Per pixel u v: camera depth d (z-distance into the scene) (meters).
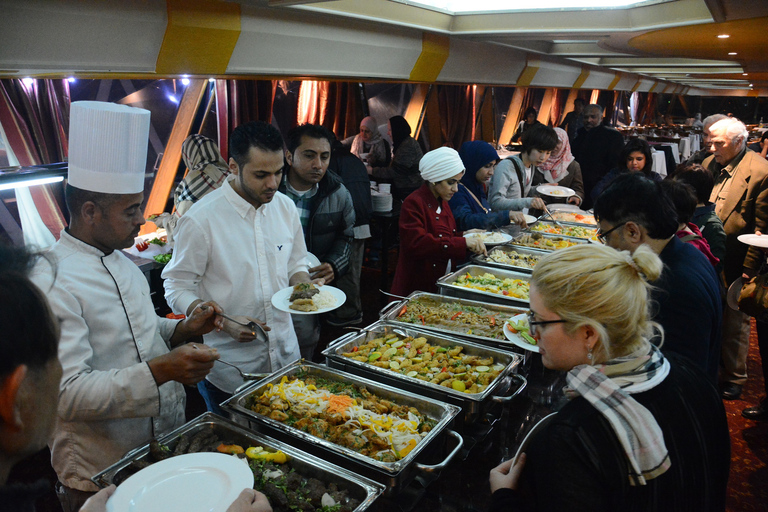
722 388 3.01
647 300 0.85
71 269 1.18
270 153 1.56
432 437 1.29
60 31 1.81
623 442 0.75
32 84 2.59
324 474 1.18
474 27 3.31
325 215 2.52
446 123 6.26
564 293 0.82
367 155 5.05
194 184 2.73
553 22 2.96
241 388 1.50
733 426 2.72
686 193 1.88
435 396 1.54
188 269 1.64
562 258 0.86
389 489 1.18
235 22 2.33
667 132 9.73
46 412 0.54
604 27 2.84
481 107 6.87
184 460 1.06
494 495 0.91
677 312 1.35
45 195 2.73
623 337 0.82
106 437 1.26
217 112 3.64
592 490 0.75
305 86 4.45
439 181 2.48
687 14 2.50
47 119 2.69
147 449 1.20
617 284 0.81
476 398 1.47
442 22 3.32
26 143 2.62
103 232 1.20
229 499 0.95
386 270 4.15
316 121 4.68
